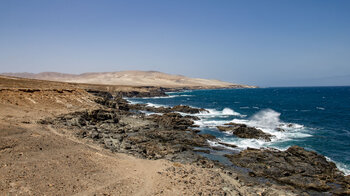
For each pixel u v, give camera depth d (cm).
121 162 1609
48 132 2098
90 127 2841
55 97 4103
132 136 2814
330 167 1952
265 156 2139
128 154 1964
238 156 2217
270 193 1407
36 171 1231
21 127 1989
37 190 1052
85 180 1220
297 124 3816
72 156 1527
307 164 1947
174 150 2320
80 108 3856
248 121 4150
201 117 4634
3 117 2486
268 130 3409
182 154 2253
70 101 4159
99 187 1160
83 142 2019
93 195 1073
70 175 1249
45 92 4156
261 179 1742
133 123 3522
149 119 4091
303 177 1741
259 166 1941
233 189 1337
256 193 1423
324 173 1848
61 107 3725
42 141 1708
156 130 3164
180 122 3800
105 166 1466
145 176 1366
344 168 1994
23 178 1134
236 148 2550
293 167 1905
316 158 2059
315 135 3102
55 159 1427
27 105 3431
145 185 1236
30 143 1605
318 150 2469
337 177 1770
